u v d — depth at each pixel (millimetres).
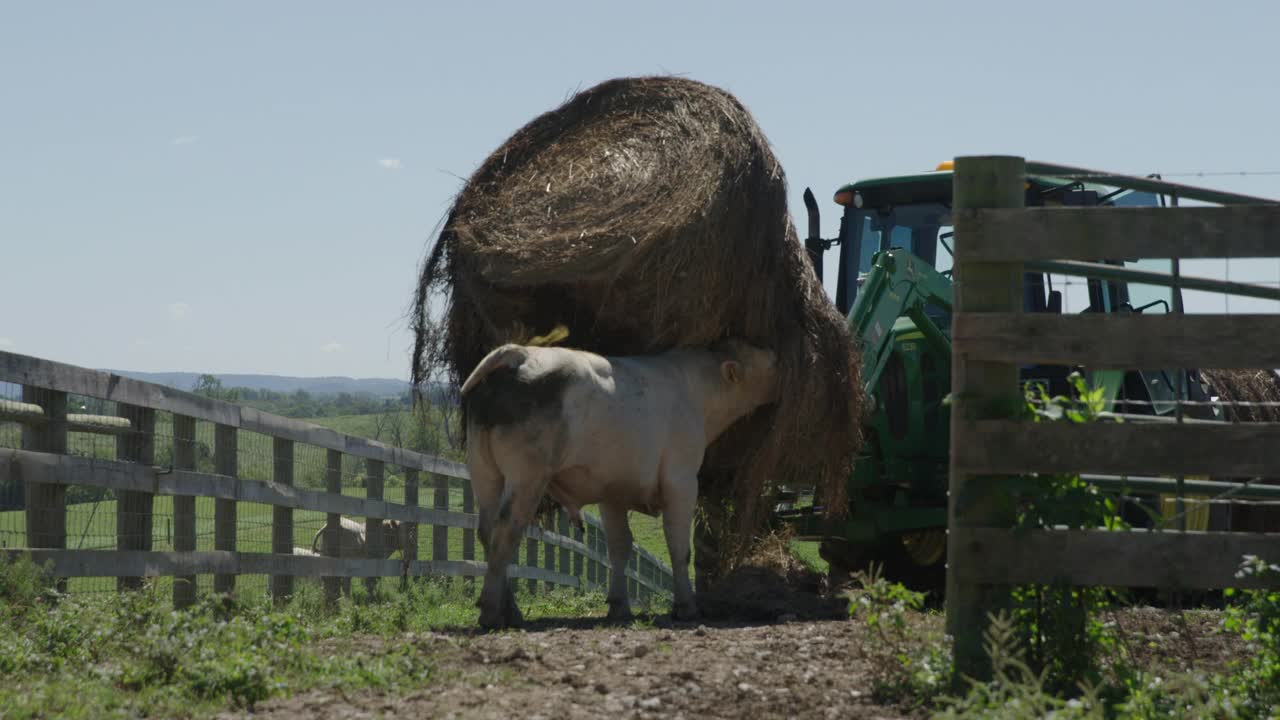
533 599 12250
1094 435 4836
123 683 5340
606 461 7520
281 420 9242
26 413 6699
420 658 5711
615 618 8180
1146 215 4863
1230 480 8258
